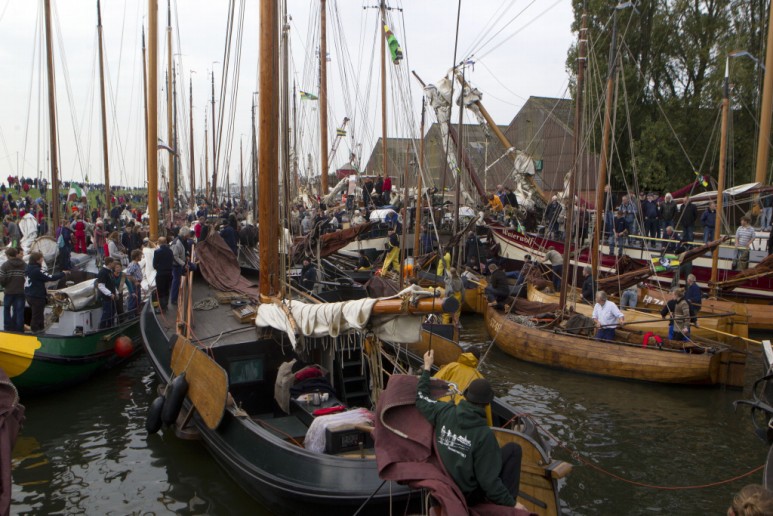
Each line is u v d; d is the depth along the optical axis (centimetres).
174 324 1182
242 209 3866
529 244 2434
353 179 2781
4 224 2586
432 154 3034
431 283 1888
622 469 945
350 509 659
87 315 1289
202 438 929
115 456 958
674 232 2278
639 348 1365
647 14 3284
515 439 616
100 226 2280
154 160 1822
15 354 1110
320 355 981
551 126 4519
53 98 2083
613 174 3406
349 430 735
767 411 789
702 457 986
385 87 3036
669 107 3247
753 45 3155
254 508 801
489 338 1777
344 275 2006
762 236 2220
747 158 3089
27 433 1047
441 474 435
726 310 1712
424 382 487
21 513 793
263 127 982
